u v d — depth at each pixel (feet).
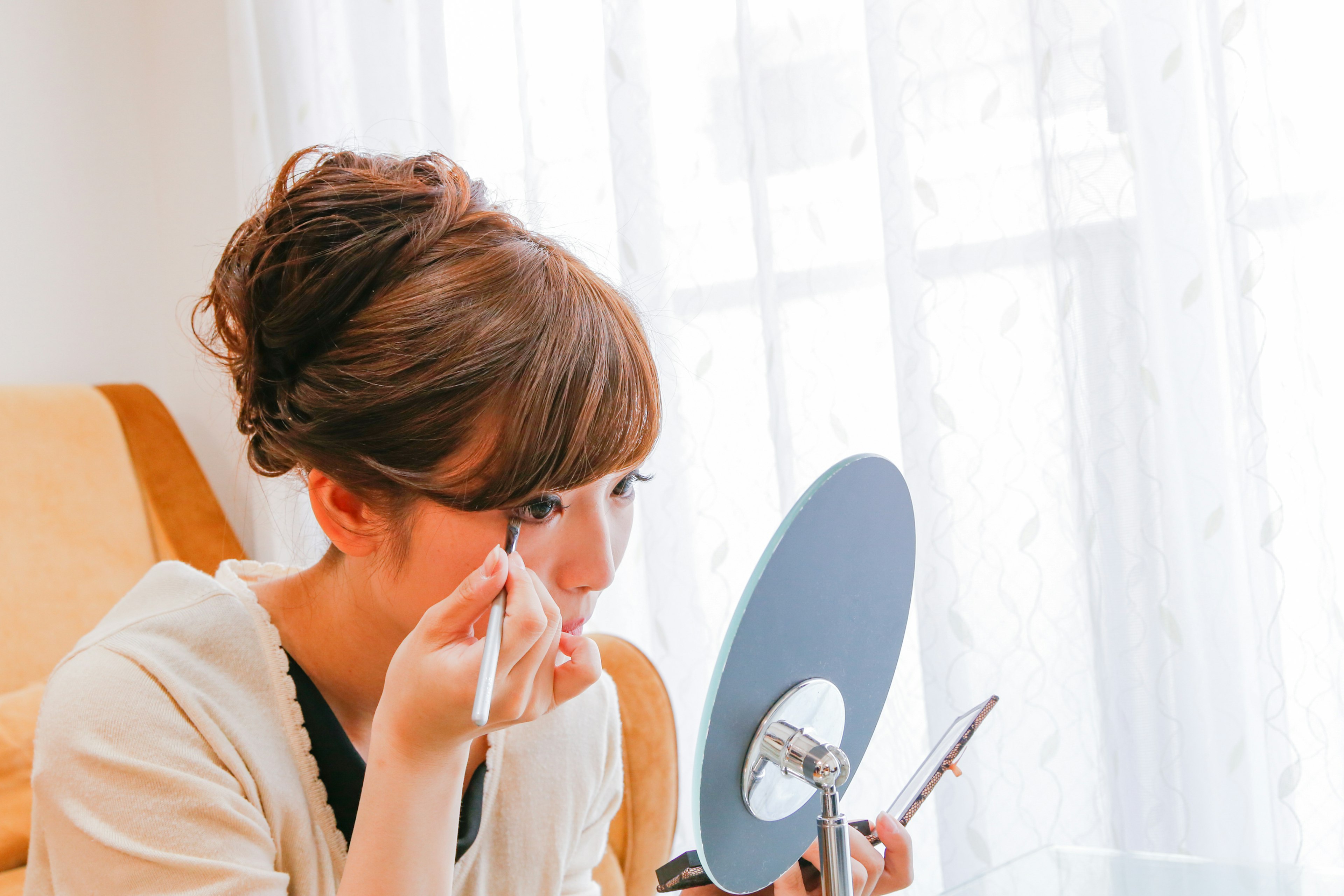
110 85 7.81
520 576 1.80
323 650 2.49
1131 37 4.66
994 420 4.99
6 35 7.26
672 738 4.16
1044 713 4.90
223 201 7.68
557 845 2.89
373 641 2.43
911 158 5.09
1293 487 4.43
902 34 5.11
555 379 1.86
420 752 1.87
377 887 1.87
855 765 2.05
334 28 7.08
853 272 5.43
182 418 7.89
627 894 3.95
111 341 7.70
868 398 5.42
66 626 6.29
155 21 7.95
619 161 5.81
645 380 1.97
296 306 2.00
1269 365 4.45
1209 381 4.60
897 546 1.92
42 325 7.33
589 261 5.84
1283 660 4.43
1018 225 4.97
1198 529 4.61
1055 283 4.73
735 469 5.71
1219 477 4.58
